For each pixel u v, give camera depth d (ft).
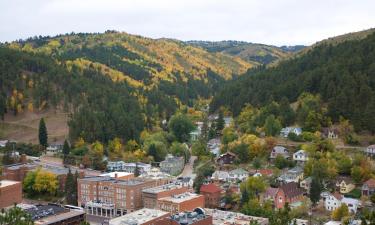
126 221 510.17
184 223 483.51
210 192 633.20
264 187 625.00
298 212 576.20
